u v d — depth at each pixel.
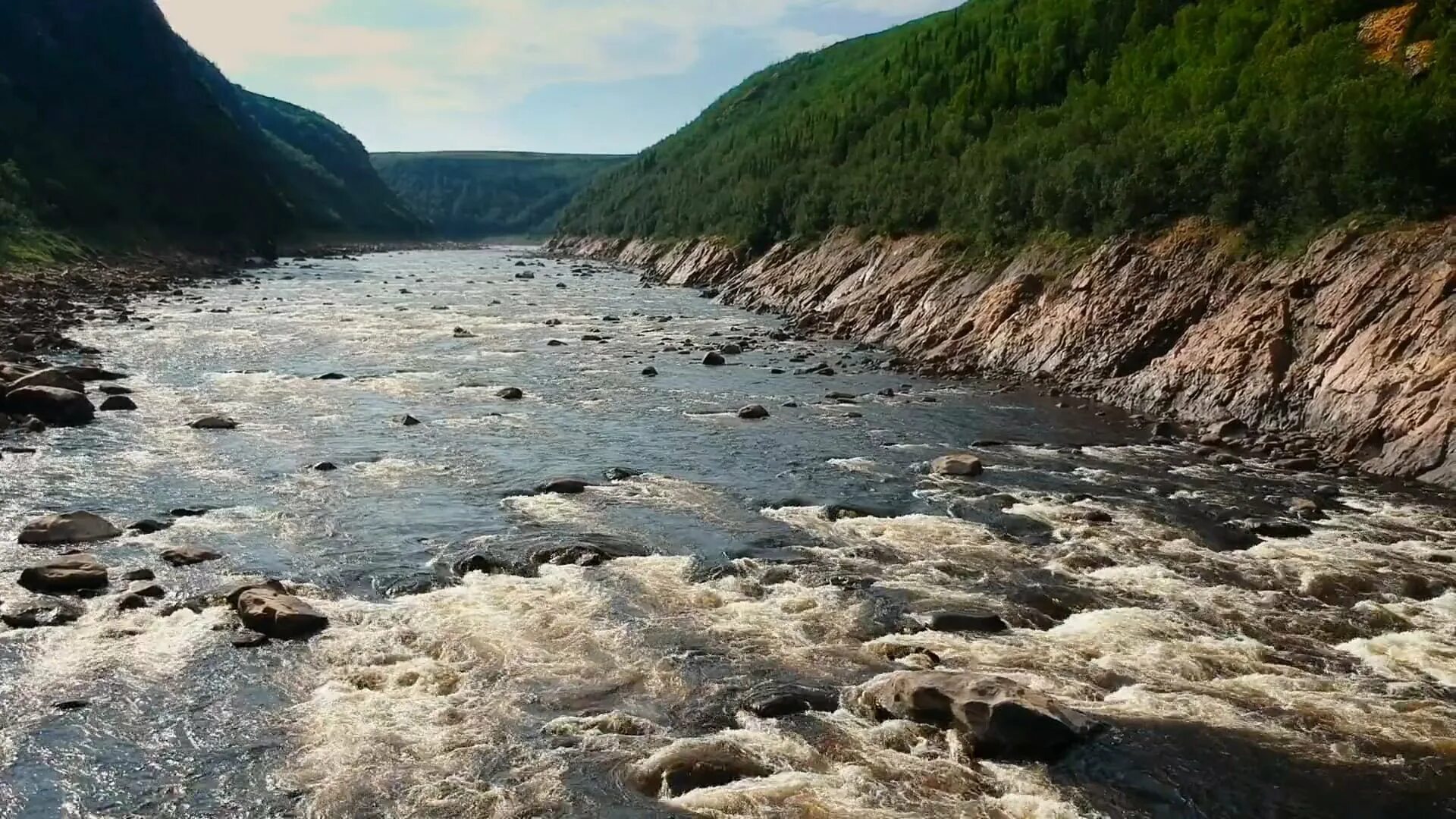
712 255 94.12
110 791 10.70
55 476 22.33
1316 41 44.38
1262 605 16.47
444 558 17.80
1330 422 27.53
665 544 19.03
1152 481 24.34
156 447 25.33
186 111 130.12
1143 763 11.46
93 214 83.69
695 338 51.50
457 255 162.38
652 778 11.01
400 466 24.33
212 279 82.69
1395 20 42.97
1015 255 48.16
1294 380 29.58
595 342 49.28
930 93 90.00
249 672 13.34
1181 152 41.00
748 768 11.23
